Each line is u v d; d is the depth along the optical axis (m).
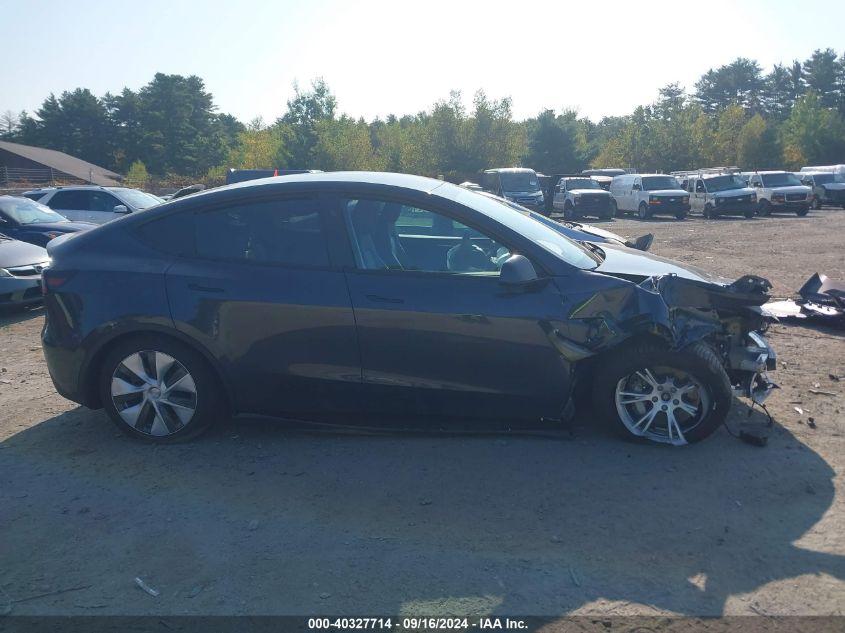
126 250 4.72
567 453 4.49
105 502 3.99
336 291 4.45
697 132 57.78
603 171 42.53
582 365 4.50
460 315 4.36
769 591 3.14
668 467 4.29
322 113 48.81
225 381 4.61
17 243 9.78
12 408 5.49
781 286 10.62
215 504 3.95
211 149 91.00
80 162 66.62
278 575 3.30
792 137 69.62
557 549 3.46
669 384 4.50
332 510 3.87
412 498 3.98
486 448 4.57
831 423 4.95
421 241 4.59
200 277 4.56
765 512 3.78
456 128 46.75
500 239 4.51
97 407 4.94
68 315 4.68
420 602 3.09
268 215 4.66
